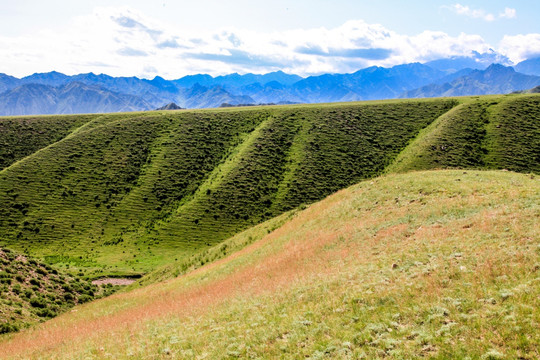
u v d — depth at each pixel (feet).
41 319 120.67
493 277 47.32
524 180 102.47
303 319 49.98
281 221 158.40
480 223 70.74
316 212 139.33
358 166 365.61
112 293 184.03
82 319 104.01
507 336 33.96
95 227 307.78
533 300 38.63
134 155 397.60
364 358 36.17
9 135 427.74
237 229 303.48
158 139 427.33
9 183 341.82
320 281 67.51
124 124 454.40
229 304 70.59
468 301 42.32
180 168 380.37
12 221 304.09
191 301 85.46
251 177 358.23
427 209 92.84
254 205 327.88
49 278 165.48
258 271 96.78
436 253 62.59
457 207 86.89
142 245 286.66
